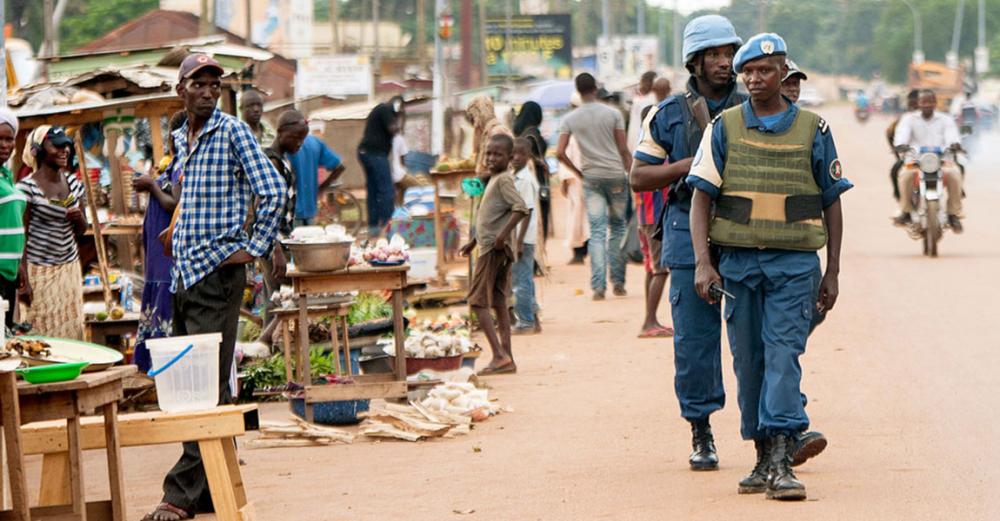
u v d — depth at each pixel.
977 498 12.47
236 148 12.95
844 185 12.64
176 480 12.76
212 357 12.00
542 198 33.16
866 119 158.62
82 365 10.90
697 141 13.80
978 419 16.06
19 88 24.91
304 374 17.86
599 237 30.02
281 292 19.55
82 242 22.19
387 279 18.19
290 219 17.70
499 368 21.28
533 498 13.12
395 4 137.00
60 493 12.38
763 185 12.56
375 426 16.83
